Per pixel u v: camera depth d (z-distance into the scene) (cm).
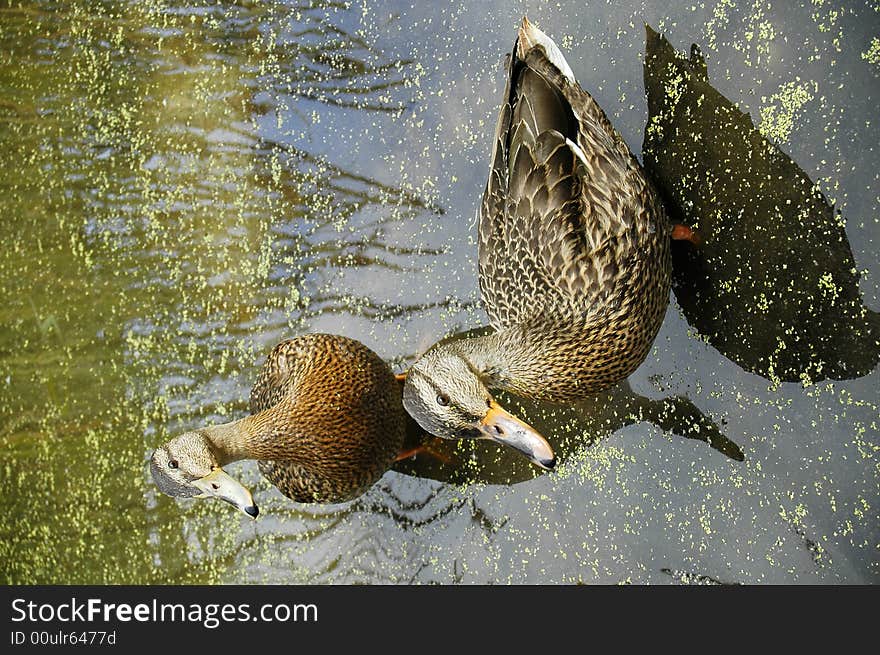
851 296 314
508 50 405
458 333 420
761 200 334
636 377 372
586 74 382
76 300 501
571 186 325
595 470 386
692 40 350
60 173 505
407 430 428
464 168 418
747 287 340
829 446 324
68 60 504
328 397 394
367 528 442
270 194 462
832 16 314
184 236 479
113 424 492
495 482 412
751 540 345
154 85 486
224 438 392
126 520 489
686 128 354
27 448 514
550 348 342
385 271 437
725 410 349
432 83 426
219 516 470
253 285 465
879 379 310
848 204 312
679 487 363
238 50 470
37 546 512
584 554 389
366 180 442
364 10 442
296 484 412
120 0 493
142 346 486
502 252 353
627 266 323
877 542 314
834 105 315
